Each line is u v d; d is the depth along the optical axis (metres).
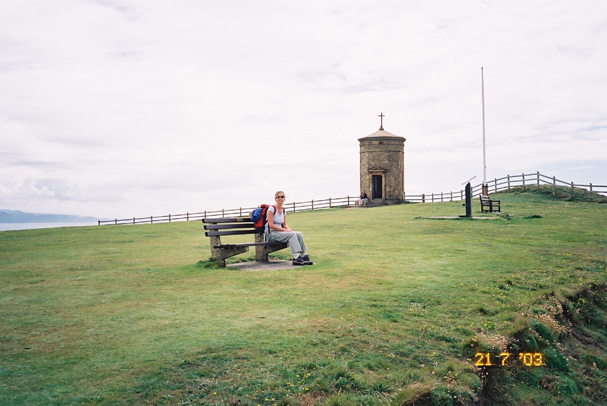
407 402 3.97
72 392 3.76
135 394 3.78
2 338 5.00
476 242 13.89
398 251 12.01
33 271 9.34
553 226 18.16
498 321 6.15
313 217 28.25
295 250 9.93
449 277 8.62
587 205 28.06
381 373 4.45
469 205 22.17
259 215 10.53
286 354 4.64
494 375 5.08
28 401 3.59
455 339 5.41
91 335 5.11
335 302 6.63
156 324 5.52
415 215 25.62
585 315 7.70
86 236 19.91
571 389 5.46
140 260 10.93
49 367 4.24
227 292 7.23
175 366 4.30
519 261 10.49
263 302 6.59
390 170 47.25
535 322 6.21
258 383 4.05
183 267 9.65
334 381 4.16
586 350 6.66
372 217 25.27
